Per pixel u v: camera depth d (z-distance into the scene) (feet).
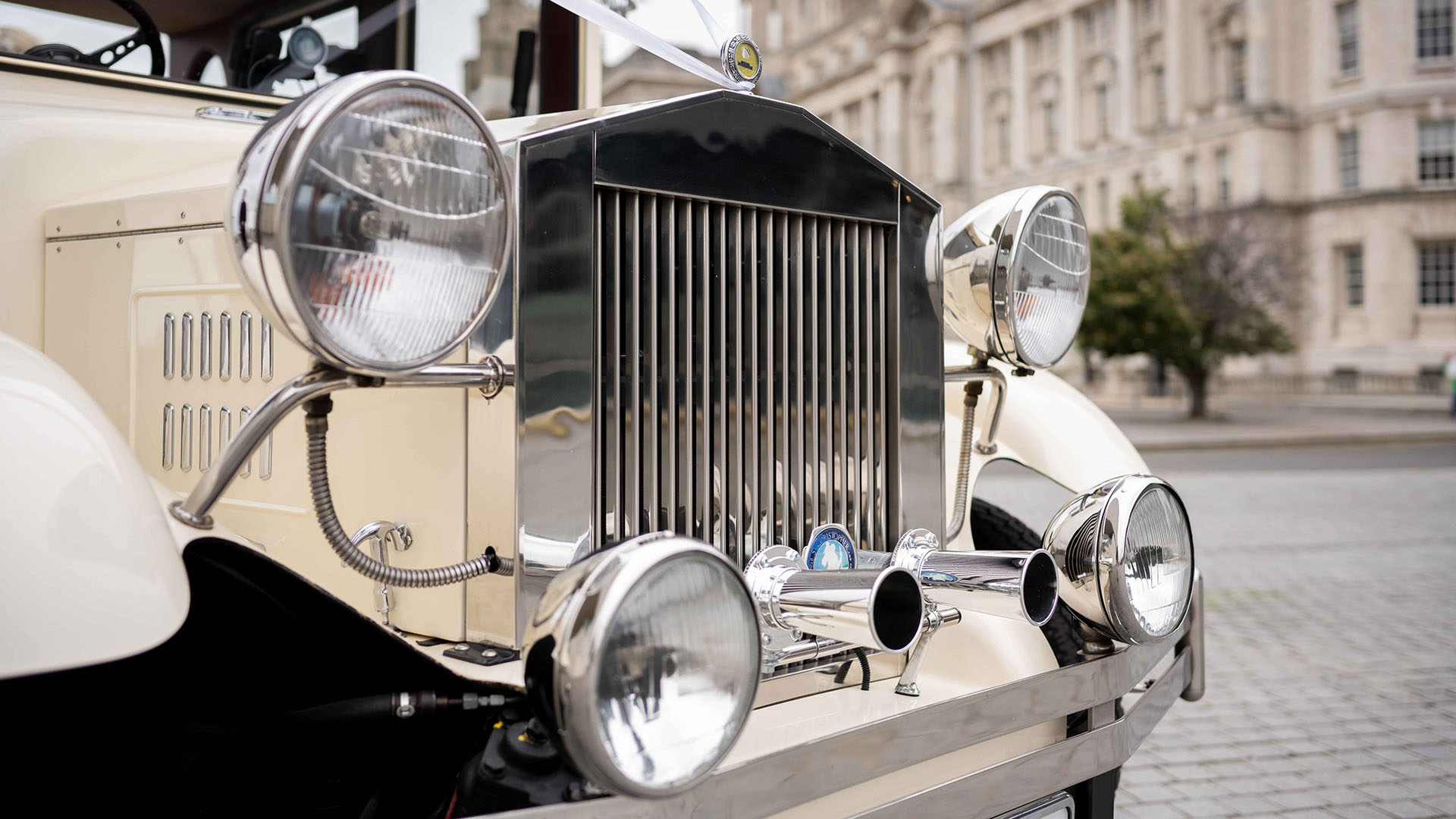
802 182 4.31
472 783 3.30
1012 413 6.10
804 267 4.38
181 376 4.73
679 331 4.00
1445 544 20.52
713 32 4.44
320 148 2.79
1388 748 9.57
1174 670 5.45
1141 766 9.16
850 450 4.64
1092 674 4.57
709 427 4.06
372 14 6.81
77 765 3.66
